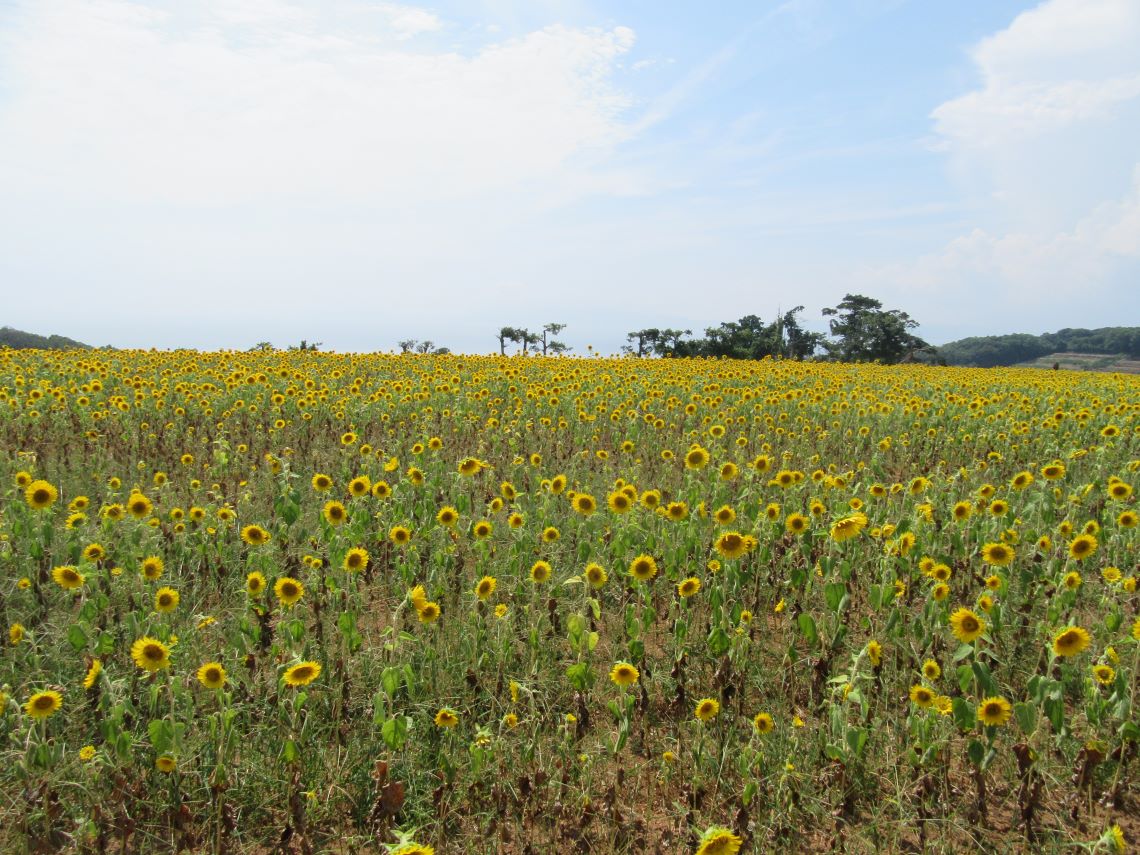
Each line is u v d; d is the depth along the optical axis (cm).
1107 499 809
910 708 441
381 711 402
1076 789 400
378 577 653
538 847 379
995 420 1340
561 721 465
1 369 1672
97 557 556
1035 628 547
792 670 491
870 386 2117
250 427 1200
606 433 1288
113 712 378
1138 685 478
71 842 366
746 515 703
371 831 379
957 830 386
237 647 481
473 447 1113
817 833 391
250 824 385
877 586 533
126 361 2006
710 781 414
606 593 623
